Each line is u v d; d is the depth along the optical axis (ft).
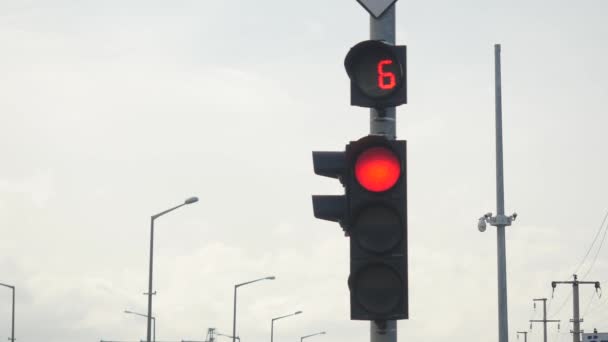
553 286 347.15
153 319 398.42
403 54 35.70
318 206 36.70
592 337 434.30
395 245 35.17
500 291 171.12
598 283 341.62
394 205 35.32
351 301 35.04
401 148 35.45
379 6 37.17
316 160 36.29
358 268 35.09
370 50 35.76
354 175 35.42
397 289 34.96
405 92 35.65
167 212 225.15
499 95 179.11
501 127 178.29
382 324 35.45
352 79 35.78
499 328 170.30
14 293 335.67
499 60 180.14
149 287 224.74
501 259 172.14
